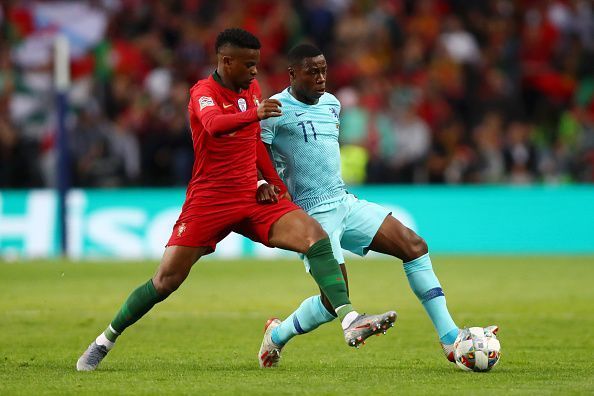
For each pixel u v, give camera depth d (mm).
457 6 86938
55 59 63156
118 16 82500
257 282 50625
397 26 83812
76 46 80438
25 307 40562
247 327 34906
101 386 22047
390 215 25734
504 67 83562
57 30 81250
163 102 73750
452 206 69312
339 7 84312
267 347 25625
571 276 52875
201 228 24672
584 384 22156
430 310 25234
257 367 25797
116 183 71125
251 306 41125
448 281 50625
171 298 43938
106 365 26125
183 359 27391
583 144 78375
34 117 77250
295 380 23016
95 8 82375
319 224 24641
